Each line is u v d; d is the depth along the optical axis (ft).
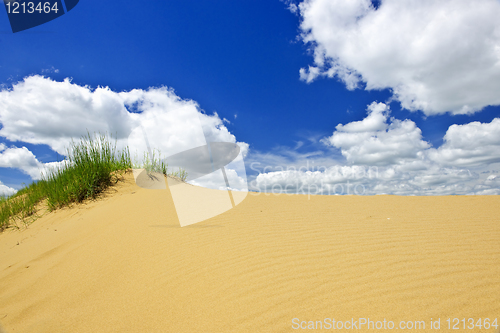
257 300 6.79
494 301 5.96
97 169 21.35
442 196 17.90
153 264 9.61
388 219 12.74
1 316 7.91
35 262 11.87
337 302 6.39
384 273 7.48
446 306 5.92
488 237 9.60
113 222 14.62
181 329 6.09
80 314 7.34
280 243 10.28
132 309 7.18
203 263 9.18
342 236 10.60
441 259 8.06
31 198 22.91
